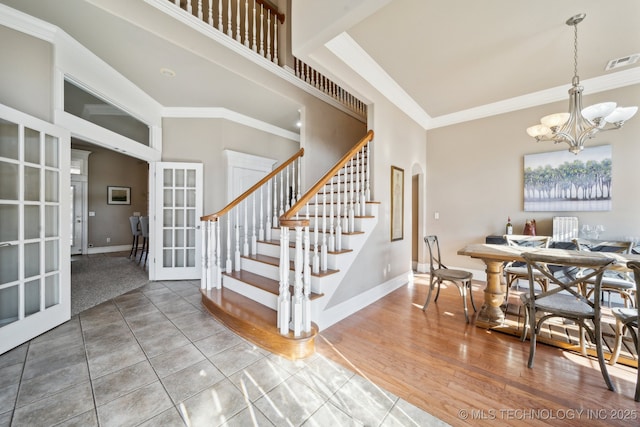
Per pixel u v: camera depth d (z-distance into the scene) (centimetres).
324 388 158
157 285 367
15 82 207
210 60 266
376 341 218
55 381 161
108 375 168
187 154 400
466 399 150
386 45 262
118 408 140
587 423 133
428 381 166
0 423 129
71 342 208
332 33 200
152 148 374
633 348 198
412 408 143
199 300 306
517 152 379
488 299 253
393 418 136
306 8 212
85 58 253
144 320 251
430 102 392
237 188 420
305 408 142
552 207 346
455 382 165
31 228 217
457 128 435
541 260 181
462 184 429
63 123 238
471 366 183
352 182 333
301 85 379
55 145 234
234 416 136
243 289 277
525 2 206
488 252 240
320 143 414
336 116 447
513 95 369
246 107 394
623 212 304
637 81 298
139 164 721
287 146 505
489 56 278
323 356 194
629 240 301
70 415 135
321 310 237
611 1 202
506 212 388
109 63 272
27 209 214
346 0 182
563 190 339
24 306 209
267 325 208
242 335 220
